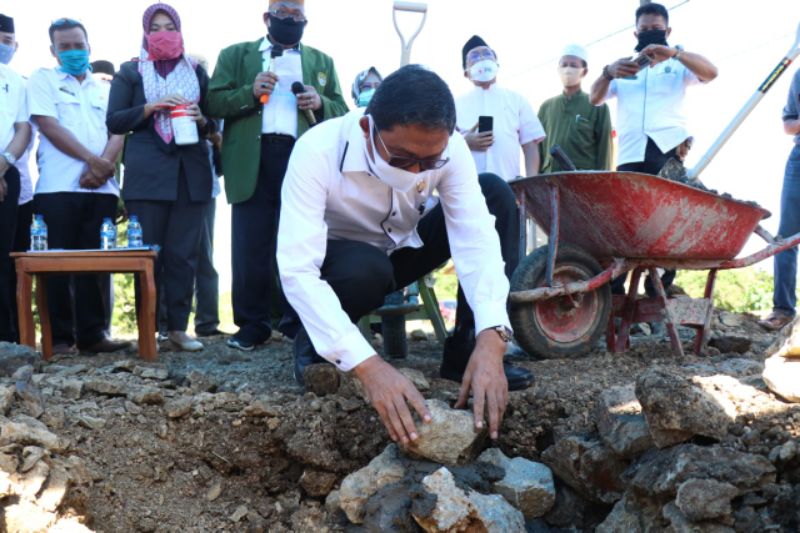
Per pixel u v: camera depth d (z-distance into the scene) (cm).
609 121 557
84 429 314
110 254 413
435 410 291
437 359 431
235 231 466
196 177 464
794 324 302
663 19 504
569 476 303
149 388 340
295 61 468
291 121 459
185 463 321
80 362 425
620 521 281
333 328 270
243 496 321
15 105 460
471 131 461
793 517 247
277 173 457
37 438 288
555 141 565
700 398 267
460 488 278
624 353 407
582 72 557
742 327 508
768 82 392
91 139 473
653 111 498
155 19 462
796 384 272
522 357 404
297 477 328
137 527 295
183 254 466
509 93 488
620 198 363
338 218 313
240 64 470
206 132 469
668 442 272
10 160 449
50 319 470
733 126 395
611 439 289
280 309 536
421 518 272
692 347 418
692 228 376
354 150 288
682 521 252
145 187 450
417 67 262
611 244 388
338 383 332
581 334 391
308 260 279
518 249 396
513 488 294
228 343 470
